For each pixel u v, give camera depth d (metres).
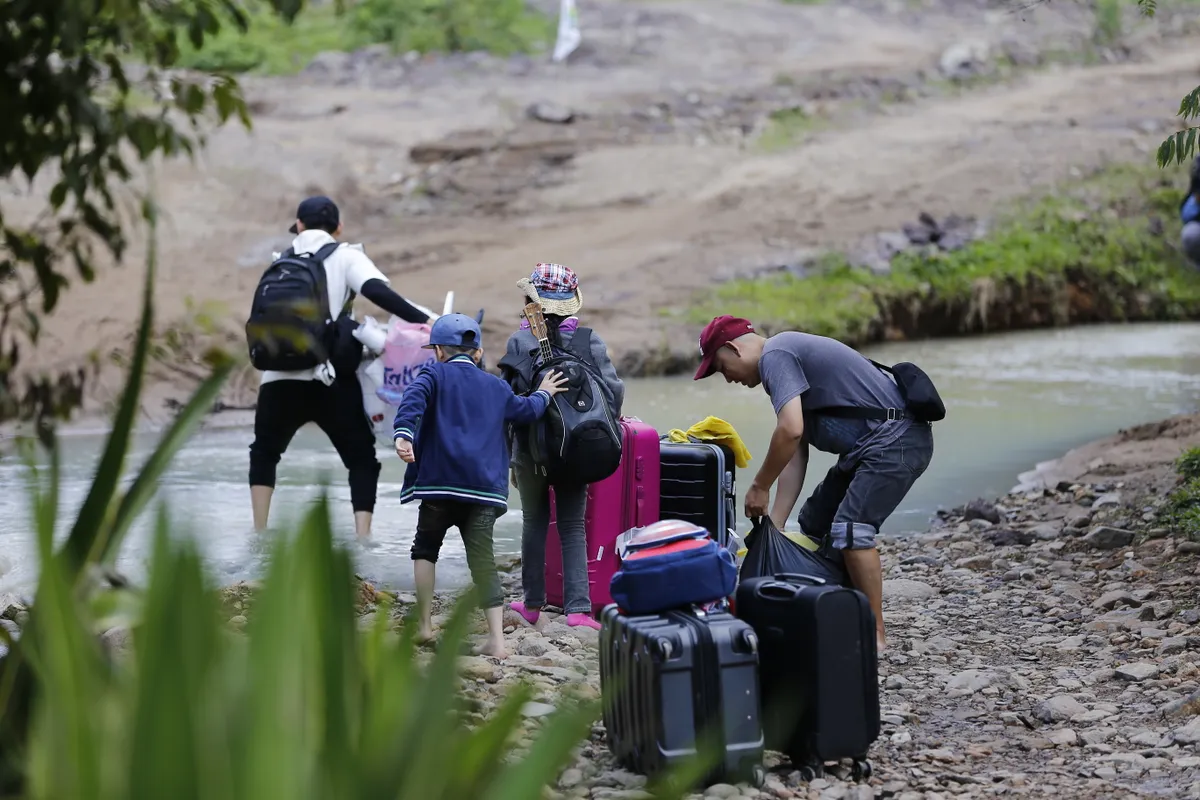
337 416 29.02
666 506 23.69
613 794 14.75
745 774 15.17
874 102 114.31
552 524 24.36
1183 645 20.69
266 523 28.77
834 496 21.28
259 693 6.54
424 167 95.25
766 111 110.44
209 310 15.95
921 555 28.41
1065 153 96.94
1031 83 122.75
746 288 69.62
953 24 153.25
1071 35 139.25
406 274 72.25
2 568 20.08
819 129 105.75
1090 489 33.12
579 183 92.38
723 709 15.02
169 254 67.88
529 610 22.58
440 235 81.31
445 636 7.67
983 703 19.03
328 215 29.03
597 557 23.27
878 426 20.33
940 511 32.94
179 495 33.94
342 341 28.41
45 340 49.94
